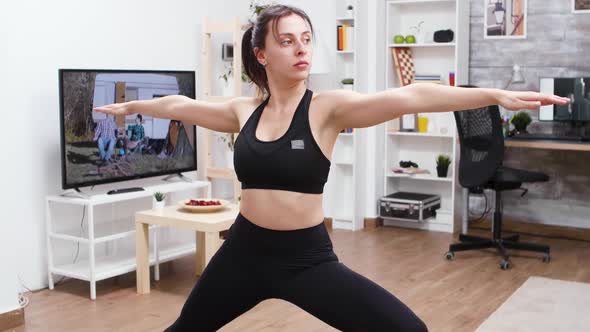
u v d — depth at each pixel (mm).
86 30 4582
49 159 4379
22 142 4223
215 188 5879
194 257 5191
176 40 5324
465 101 1726
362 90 6043
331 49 6203
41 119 4324
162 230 5301
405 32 6246
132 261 4477
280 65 1854
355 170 6016
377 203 6234
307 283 1881
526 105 1639
